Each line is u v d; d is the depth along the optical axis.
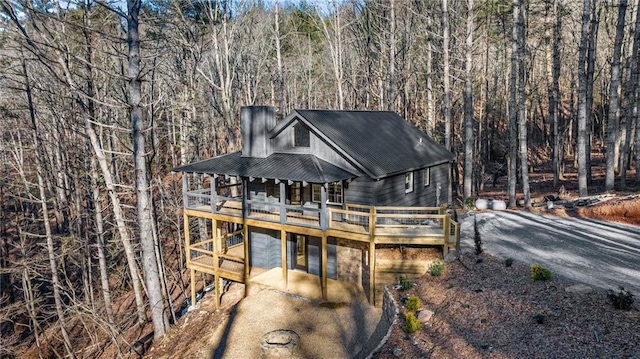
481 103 38.31
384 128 22.38
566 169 37.22
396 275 16.33
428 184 22.09
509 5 31.75
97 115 22.66
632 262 14.27
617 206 19.83
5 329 25.48
